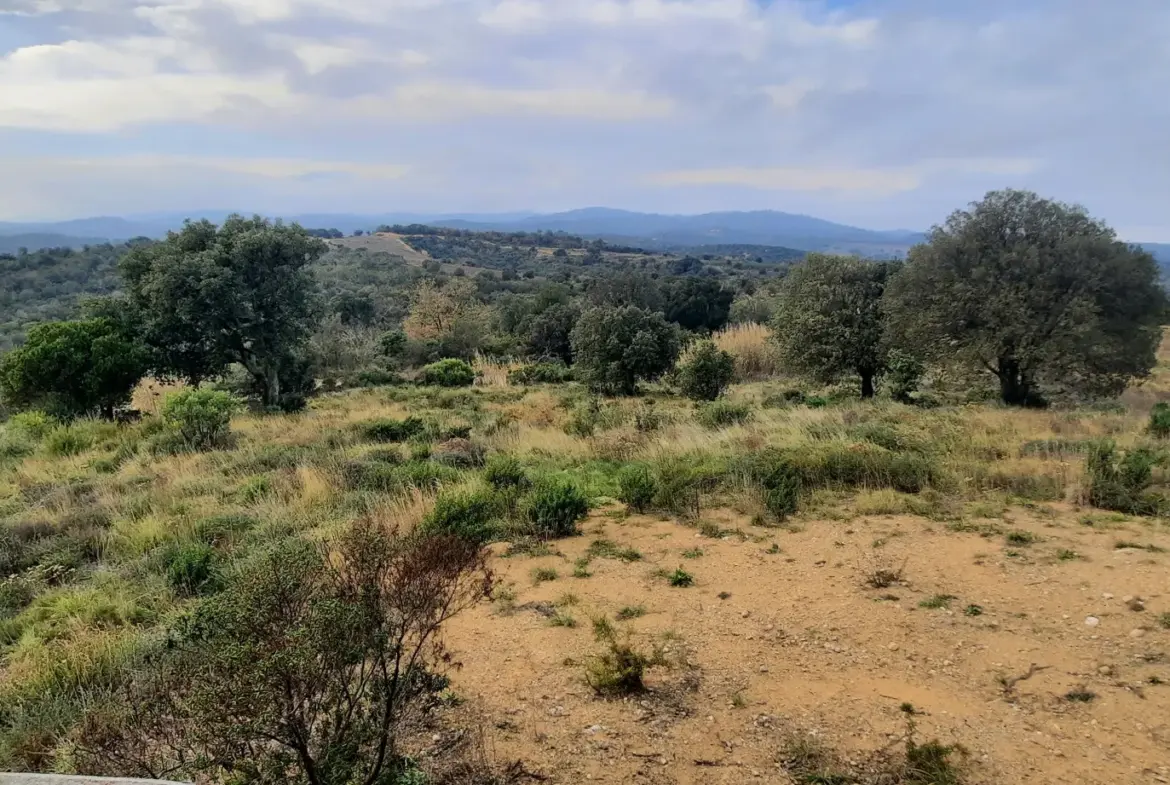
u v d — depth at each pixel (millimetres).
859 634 3996
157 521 7277
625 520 6719
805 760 2842
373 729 2482
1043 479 7086
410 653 3838
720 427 11578
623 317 19781
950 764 2754
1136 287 14055
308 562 2531
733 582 4945
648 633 4156
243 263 16766
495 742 3059
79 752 2887
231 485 9016
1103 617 4016
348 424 13688
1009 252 14391
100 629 4852
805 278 18953
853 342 17375
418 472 8562
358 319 42062
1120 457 7660
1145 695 3191
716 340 26906
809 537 5852
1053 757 2787
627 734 3090
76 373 15141
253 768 2221
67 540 6984
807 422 11336
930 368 17516
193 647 2982
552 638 4148
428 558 2941
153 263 16562
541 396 19156
